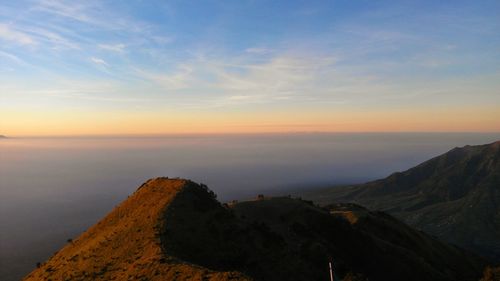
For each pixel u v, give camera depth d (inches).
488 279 2209.6
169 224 1733.5
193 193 2208.4
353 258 2716.5
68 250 2054.6
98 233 2055.9
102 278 1341.0
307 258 2047.2
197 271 1223.5
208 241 1726.1
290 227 2628.0
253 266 1679.4
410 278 2760.8
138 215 1972.2
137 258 1434.5
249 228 2048.5
